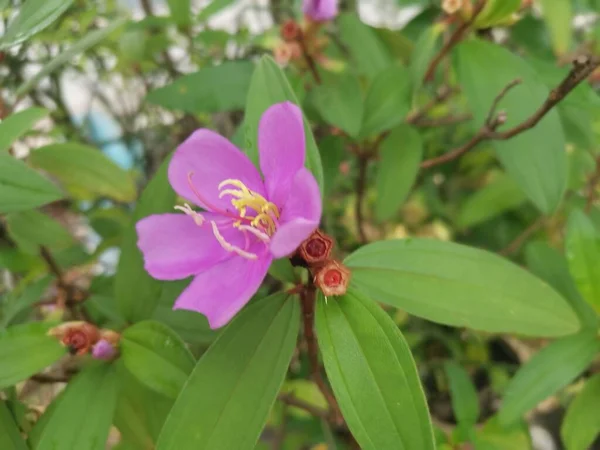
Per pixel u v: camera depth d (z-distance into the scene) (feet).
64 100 0.94
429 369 0.97
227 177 0.45
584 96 0.60
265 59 0.48
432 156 0.98
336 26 0.82
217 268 0.43
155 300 0.52
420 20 0.84
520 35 0.87
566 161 0.56
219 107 0.68
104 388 0.46
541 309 0.45
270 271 0.45
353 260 0.47
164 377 0.46
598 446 0.89
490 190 0.83
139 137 0.98
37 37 0.71
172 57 0.96
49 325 0.47
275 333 0.43
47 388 0.66
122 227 0.75
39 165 0.55
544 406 0.90
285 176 0.42
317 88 0.64
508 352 0.99
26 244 0.60
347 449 0.77
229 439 0.40
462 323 0.44
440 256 0.46
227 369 0.42
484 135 0.57
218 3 0.72
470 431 0.63
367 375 0.38
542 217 0.83
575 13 0.91
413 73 0.63
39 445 0.44
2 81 0.76
